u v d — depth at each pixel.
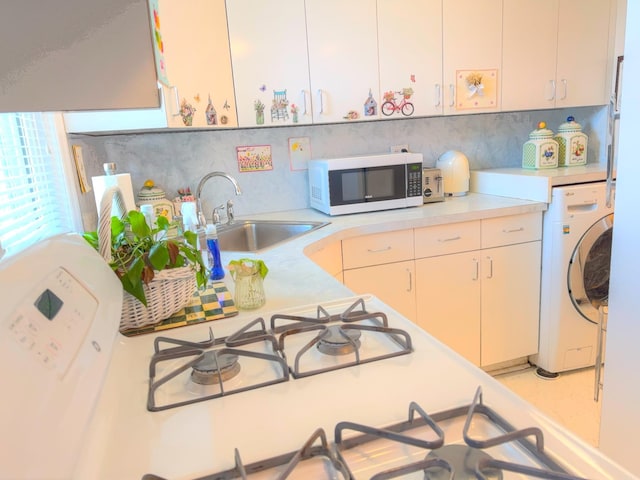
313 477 0.57
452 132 2.81
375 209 2.35
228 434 0.65
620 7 2.53
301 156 2.56
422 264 2.21
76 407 0.54
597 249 2.29
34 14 0.54
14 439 0.42
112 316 0.79
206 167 2.40
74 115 1.60
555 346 2.39
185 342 0.89
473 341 2.38
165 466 0.59
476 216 2.22
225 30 1.93
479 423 0.65
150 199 2.14
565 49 2.49
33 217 1.37
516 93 2.46
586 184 2.29
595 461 0.55
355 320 0.97
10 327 0.51
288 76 2.08
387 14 2.17
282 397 0.74
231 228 2.27
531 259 2.38
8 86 0.55
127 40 0.59
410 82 2.27
